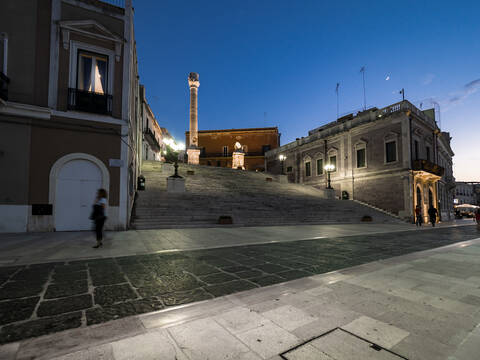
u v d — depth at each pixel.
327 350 1.97
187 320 2.47
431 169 20.66
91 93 9.65
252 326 2.36
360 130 23.97
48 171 8.88
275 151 36.88
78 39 9.61
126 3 10.63
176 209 12.49
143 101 23.11
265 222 13.12
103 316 2.54
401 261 5.15
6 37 8.80
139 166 18.14
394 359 1.85
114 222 9.47
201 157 45.78
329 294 3.21
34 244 6.46
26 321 2.41
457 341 2.12
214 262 4.93
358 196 23.67
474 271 4.37
